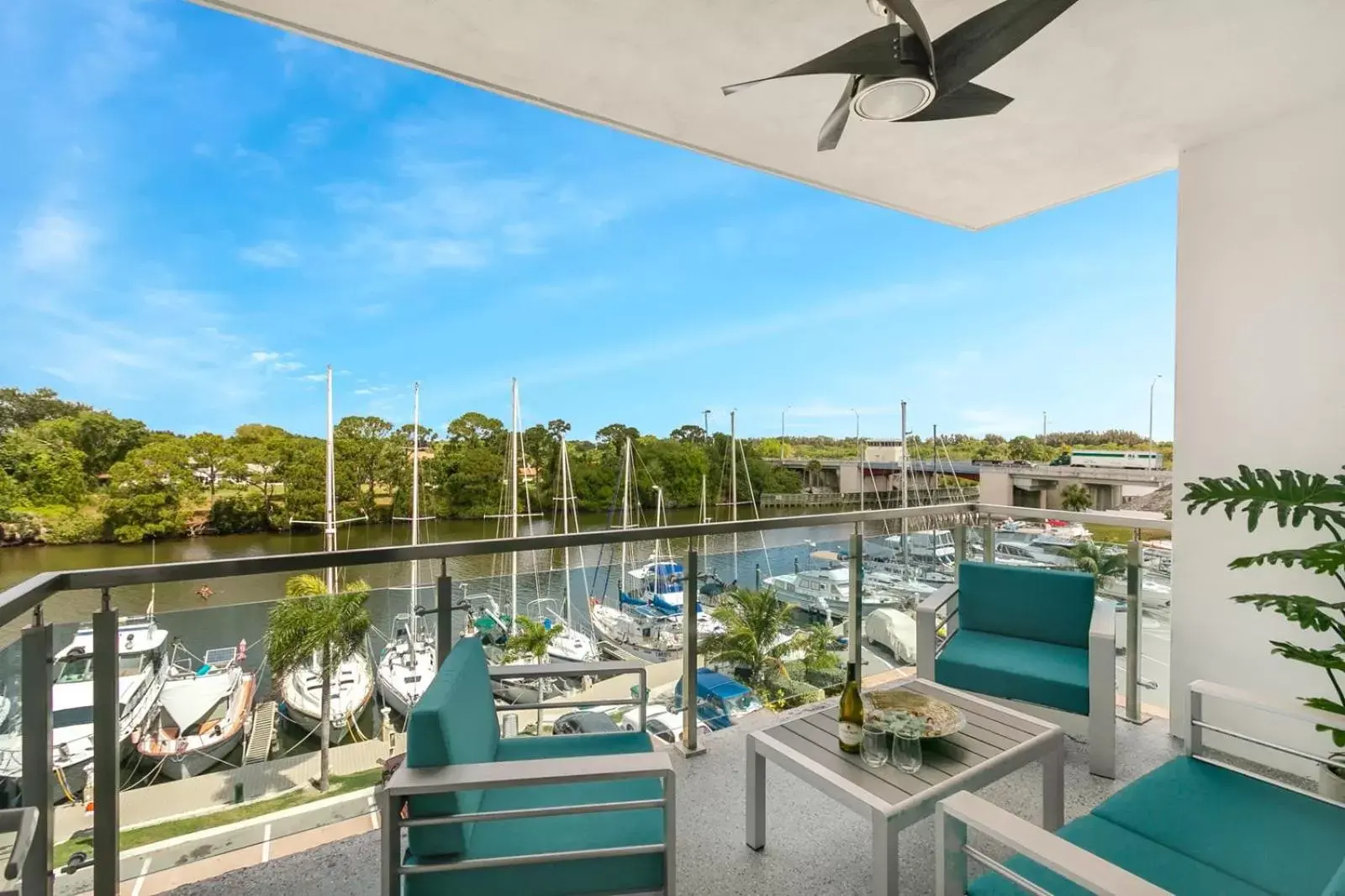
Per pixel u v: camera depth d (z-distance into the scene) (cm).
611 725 213
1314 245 245
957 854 133
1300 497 195
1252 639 261
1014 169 315
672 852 142
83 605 168
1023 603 301
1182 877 134
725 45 221
